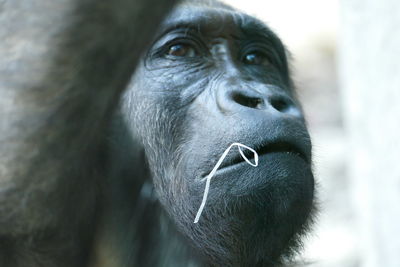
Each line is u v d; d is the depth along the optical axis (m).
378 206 18.78
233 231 10.80
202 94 11.95
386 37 17.50
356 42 18.83
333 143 37.22
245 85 11.82
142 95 12.37
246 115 10.98
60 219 8.76
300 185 10.69
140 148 12.26
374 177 18.81
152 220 12.11
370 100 18.52
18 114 7.84
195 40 12.68
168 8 7.85
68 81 7.72
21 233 8.69
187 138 11.69
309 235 12.70
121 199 11.87
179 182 11.59
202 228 11.17
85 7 7.47
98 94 7.85
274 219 10.68
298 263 13.77
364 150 19.22
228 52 12.77
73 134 7.98
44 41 7.59
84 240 10.27
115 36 7.61
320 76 45.91
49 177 8.17
